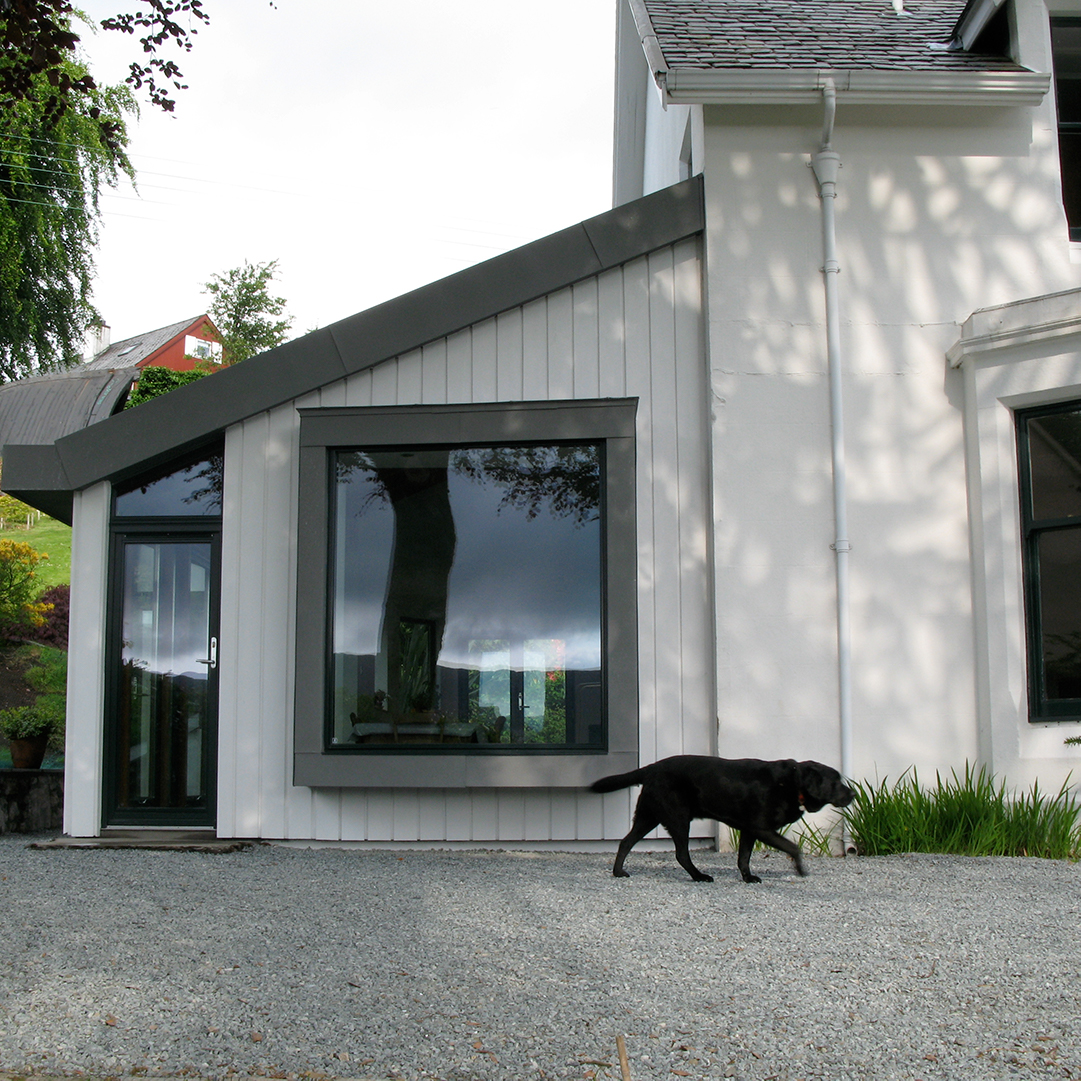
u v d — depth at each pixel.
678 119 10.79
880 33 8.69
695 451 7.60
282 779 7.40
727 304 7.60
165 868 6.35
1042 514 7.11
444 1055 3.17
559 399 7.56
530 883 5.71
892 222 7.73
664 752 7.34
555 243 7.65
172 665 7.72
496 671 7.31
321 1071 3.07
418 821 7.34
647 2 9.52
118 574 7.77
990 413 7.25
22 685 13.99
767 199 7.71
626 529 7.32
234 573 7.58
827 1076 3.06
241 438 7.68
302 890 5.52
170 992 3.69
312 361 7.62
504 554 7.42
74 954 4.16
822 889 5.47
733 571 7.36
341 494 7.51
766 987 3.75
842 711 7.23
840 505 7.40
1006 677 7.04
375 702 7.29
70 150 23.03
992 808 6.69
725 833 7.19
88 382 23.11
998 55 8.07
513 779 7.11
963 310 7.70
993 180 7.81
